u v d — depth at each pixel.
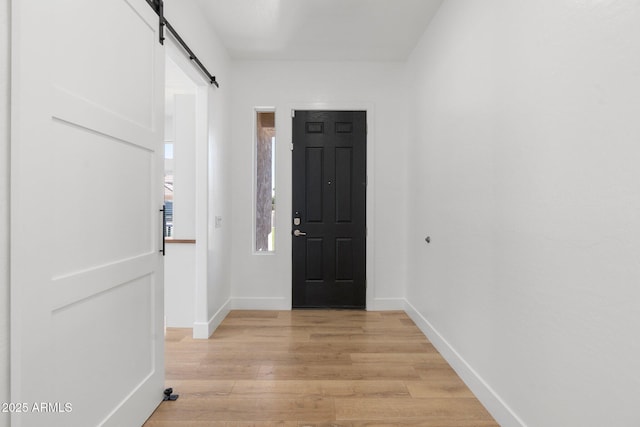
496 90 1.81
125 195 1.59
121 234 1.56
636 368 1.01
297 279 3.76
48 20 1.14
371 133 3.71
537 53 1.47
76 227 1.28
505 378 1.72
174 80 3.99
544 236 1.42
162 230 1.93
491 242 1.86
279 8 2.72
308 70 3.70
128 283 1.63
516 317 1.63
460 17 2.28
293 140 3.74
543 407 1.43
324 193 3.75
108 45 1.47
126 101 1.60
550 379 1.39
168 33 2.09
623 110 1.06
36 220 1.09
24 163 1.05
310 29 3.04
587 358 1.19
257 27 3.01
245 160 3.70
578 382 1.24
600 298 1.14
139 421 1.71
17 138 1.03
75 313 1.28
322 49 3.43
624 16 1.05
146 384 1.78
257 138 3.87
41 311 1.11
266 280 3.73
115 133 1.50
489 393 1.85
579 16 1.23
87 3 1.33
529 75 1.53
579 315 1.23
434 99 2.79
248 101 3.69
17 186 1.03
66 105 1.21
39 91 1.10
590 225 1.18
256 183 3.86
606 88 1.12
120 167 1.55
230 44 3.33
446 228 2.51
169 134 5.24
